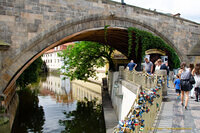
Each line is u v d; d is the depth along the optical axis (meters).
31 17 10.30
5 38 9.74
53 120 13.90
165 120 4.91
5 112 9.06
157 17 15.34
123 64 30.28
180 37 16.78
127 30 14.04
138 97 3.68
